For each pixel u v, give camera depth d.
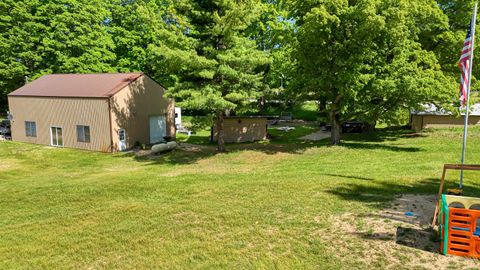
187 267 7.09
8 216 11.26
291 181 13.12
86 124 26.47
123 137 26.45
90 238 8.84
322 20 18.08
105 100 25.19
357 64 19.20
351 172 14.46
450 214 6.68
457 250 6.73
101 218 10.33
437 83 19.33
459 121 27.91
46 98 28.34
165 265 7.22
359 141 24.38
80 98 26.36
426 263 6.52
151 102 28.95
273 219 9.16
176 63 19.78
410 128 30.08
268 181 13.45
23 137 30.75
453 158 16.78
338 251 7.22
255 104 22.84
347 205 9.80
